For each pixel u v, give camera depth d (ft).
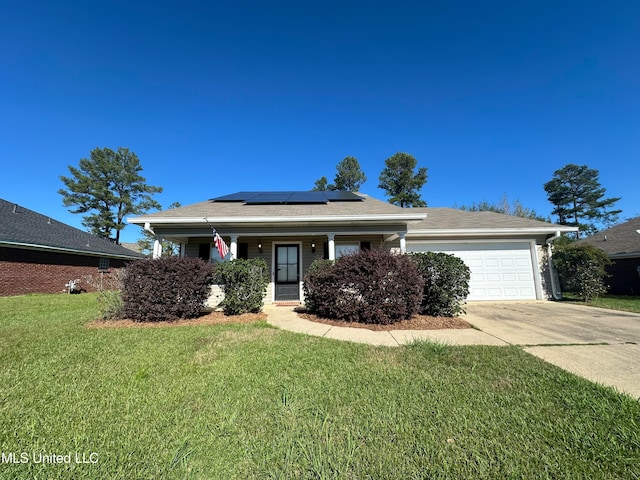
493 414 7.73
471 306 29.86
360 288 20.76
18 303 31.65
